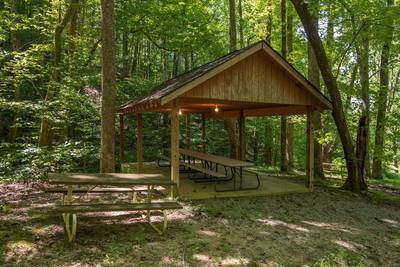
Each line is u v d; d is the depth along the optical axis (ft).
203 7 49.47
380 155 32.07
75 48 37.88
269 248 13.51
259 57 23.65
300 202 22.24
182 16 46.09
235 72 22.65
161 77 66.03
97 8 52.75
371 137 53.83
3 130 41.04
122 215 17.04
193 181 28.02
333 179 35.12
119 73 55.88
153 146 48.01
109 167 27.02
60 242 12.83
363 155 27.89
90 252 12.03
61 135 33.88
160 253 12.32
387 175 50.65
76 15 38.65
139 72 63.05
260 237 14.79
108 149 27.04
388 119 34.71
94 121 36.47
